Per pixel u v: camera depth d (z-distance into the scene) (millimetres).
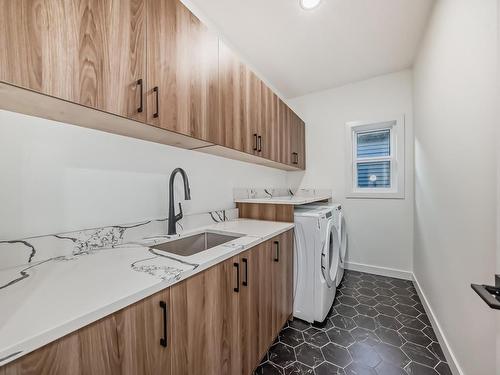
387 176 2814
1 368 419
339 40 2029
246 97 1673
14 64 611
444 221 1438
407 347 1479
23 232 868
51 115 879
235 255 1094
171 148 1503
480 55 978
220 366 1001
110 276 751
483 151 961
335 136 3006
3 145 829
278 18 1755
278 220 1893
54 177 956
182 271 796
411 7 1652
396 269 2662
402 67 2523
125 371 627
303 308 1780
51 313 527
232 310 1077
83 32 754
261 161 2248
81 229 1040
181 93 1121
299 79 2771
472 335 1062
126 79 880
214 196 1888
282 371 1291
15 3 615
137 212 1291
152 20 980
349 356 1403
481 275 979
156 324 717
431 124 1726
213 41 1342
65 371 504
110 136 1159
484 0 941
